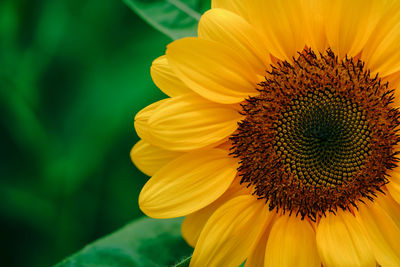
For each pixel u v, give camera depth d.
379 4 0.49
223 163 0.50
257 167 0.51
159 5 0.54
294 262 0.49
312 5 0.49
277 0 0.49
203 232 0.49
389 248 0.49
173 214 0.50
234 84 0.50
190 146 0.50
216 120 0.50
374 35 0.50
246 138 0.50
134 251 0.54
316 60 0.50
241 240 0.50
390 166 0.50
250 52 0.50
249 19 0.50
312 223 0.50
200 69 0.49
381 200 0.50
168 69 0.50
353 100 0.50
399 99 0.50
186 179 0.50
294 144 0.51
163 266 0.53
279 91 0.50
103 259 0.53
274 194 0.50
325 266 0.49
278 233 0.50
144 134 0.50
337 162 0.50
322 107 0.50
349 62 0.50
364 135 0.50
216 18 0.50
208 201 0.50
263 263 0.50
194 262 0.49
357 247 0.49
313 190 0.50
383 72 0.50
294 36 0.50
